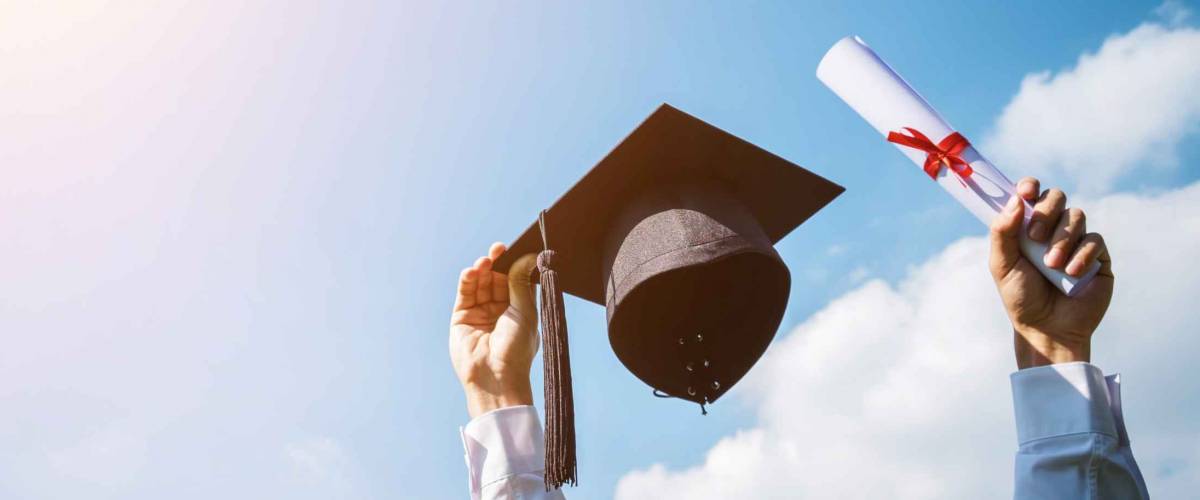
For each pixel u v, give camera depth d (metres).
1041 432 1.62
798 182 2.80
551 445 2.04
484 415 2.09
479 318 2.34
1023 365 1.71
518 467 2.04
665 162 2.70
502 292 2.38
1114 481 1.56
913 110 1.71
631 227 2.67
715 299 2.84
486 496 2.01
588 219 2.77
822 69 1.83
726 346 2.85
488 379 2.19
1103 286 1.67
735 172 2.76
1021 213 1.60
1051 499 1.57
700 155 2.69
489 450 2.05
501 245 2.36
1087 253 1.55
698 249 2.54
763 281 2.82
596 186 2.71
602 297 2.96
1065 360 1.66
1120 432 1.64
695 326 2.84
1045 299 1.67
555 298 2.22
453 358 2.24
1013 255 1.67
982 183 1.67
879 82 1.76
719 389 2.85
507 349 2.18
